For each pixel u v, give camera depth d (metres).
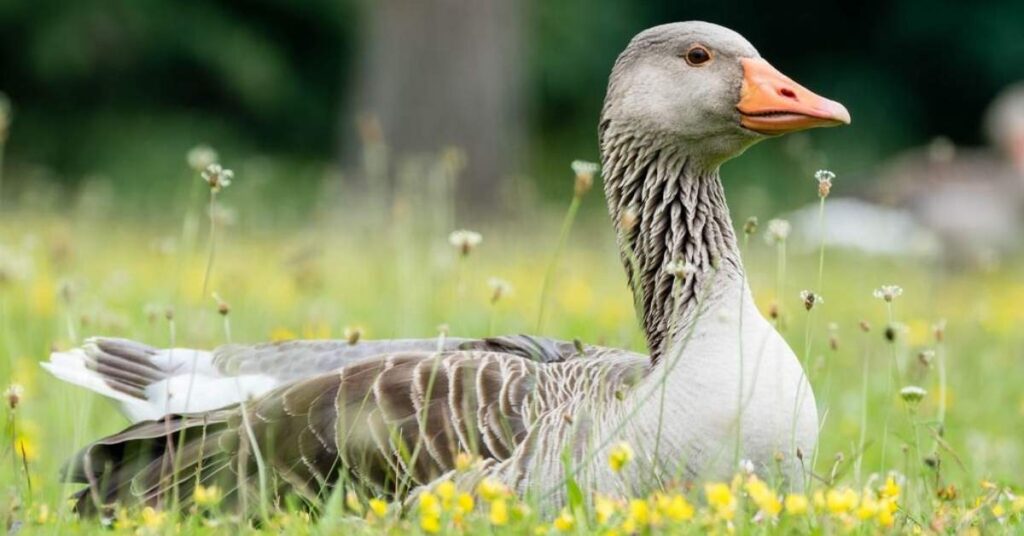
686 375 8.68
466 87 33.22
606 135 9.92
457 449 8.66
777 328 10.88
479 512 8.23
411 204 22.33
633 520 7.65
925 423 9.84
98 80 41.47
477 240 10.27
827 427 12.61
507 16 33.78
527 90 44.47
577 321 15.15
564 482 8.41
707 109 9.52
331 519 8.13
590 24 44.91
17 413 11.22
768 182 39.38
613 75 9.91
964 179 27.67
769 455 8.54
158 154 40.53
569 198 38.16
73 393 11.72
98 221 25.03
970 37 45.94
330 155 43.78
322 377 9.28
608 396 8.78
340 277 17.91
